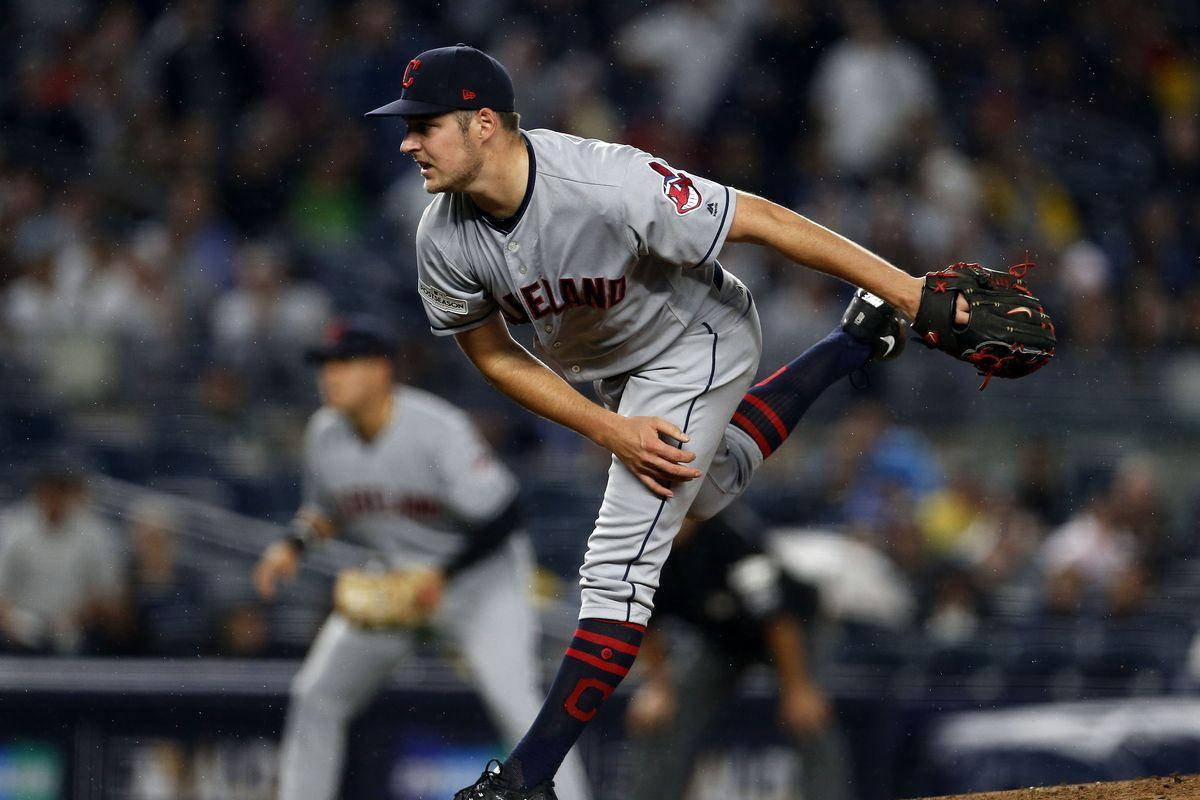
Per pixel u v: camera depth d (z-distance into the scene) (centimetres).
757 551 1942
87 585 2270
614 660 1007
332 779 1892
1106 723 2120
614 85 3688
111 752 2153
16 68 3600
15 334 2614
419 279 1038
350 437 1888
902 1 3947
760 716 2100
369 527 1916
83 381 2602
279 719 2192
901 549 2452
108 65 3588
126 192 3300
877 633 2267
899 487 2547
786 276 3109
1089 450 2817
